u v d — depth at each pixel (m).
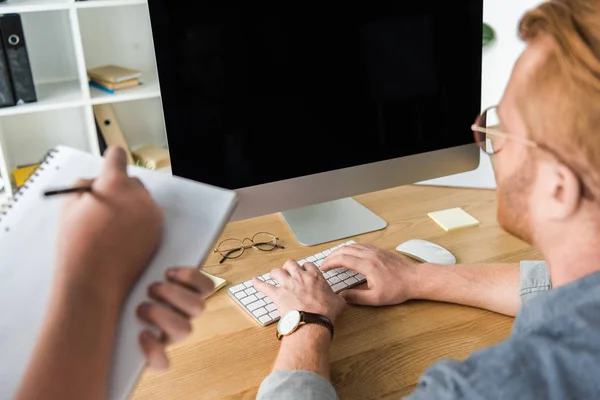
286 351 0.68
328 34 0.90
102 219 0.46
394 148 1.02
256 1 0.84
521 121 0.47
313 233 1.02
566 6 0.44
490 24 1.54
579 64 0.42
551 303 0.45
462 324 0.77
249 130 0.90
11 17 1.76
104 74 2.07
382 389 0.66
